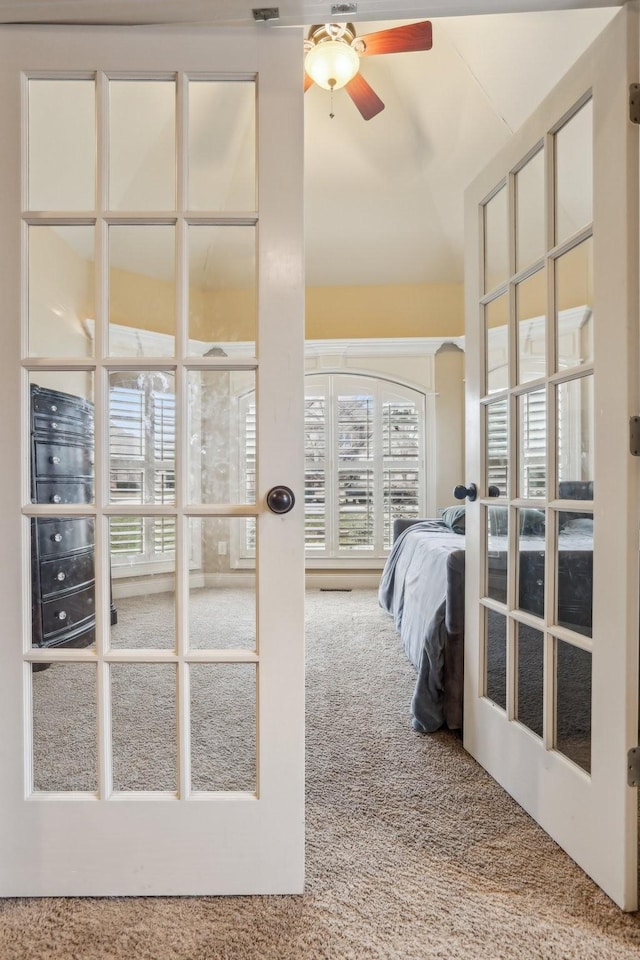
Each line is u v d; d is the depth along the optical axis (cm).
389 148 404
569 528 142
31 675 126
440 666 206
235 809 124
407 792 167
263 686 124
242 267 126
